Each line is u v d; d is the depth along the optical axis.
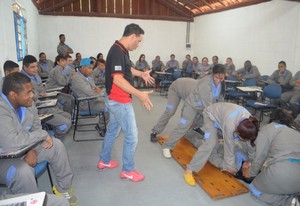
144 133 4.12
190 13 10.09
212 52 9.05
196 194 2.39
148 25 9.71
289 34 5.96
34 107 2.11
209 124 2.49
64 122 3.10
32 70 3.29
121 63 2.24
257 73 6.69
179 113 5.45
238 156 2.61
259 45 6.87
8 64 2.73
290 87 5.63
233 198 2.33
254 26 7.01
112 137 2.72
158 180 2.62
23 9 5.10
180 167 2.92
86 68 3.75
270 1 6.41
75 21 8.95
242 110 2.31
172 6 9.80
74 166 2.89
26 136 1.77
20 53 4.59
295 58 5.84
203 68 8.47
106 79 2.38
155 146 3.55
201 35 9.70
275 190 2.12
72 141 3.67
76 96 3.64
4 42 3.35
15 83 1.74
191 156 3.11
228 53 8.18
